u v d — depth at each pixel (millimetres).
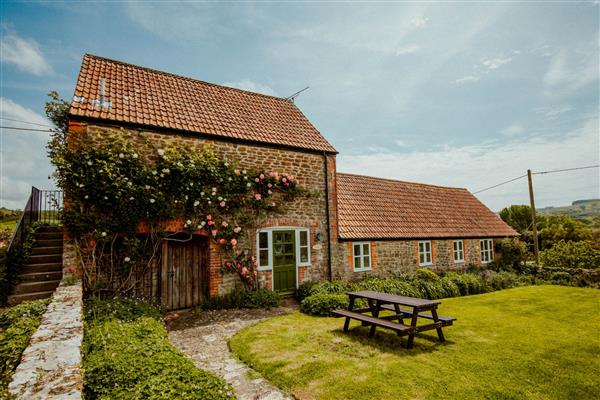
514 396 4617
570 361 5914
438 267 16391
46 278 8555
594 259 17750
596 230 34062
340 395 4633
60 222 7922
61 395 2574
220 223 9969
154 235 8938
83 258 7973
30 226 10750
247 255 10461
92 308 6684
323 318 8852
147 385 3469
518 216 35750
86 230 7926
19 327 4898
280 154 11602
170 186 9055
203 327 8008
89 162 7930
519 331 7891
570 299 12258
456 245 17656
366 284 11875
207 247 9930
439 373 5355
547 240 30578
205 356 6199
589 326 8367
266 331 7629
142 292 8984
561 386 4934
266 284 10812
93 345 4621
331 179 12719
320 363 5750
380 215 15633
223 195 10016
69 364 3197
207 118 10867
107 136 8609
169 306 9445
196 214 9539
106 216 8242
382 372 5383
